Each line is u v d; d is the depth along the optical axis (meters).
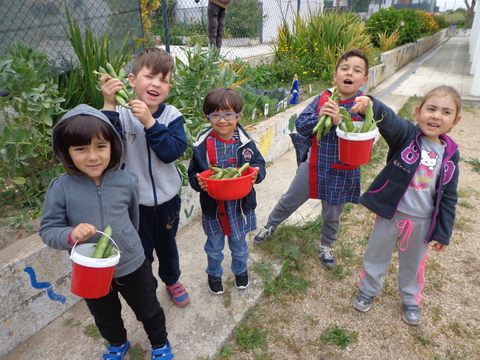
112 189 1.49
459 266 2.69
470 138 5.67
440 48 21.19
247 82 5.99
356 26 9.48
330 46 8.30
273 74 7.22
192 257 2.77
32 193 2.63
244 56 7.67
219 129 1.95
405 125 1.90
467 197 3.79
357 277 2.58
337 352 1.99
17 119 2.52
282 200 2.67
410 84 9.80
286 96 5.43
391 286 2.49
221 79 3.43
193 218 3.31
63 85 3.27
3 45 3.11
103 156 1.37
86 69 3.04
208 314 2.21
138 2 4.24
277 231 3.04
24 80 2.47
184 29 6.40
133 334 2.06
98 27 3.93
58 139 1.33
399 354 1.98
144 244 1.95
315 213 3.44
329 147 2.27
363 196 2.11
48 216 1.40
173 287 2.24
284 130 4.81
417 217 1.95
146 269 1.68
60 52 3.54
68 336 2.04
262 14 8.50
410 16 14.55
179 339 2.02
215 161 2.06
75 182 1.44
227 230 2.19
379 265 2.17
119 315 1.75
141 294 1.65
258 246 2.88
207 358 1.91
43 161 2.79
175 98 3.26
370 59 9.22
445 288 2.47
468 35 33.50
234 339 2.08
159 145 1.67
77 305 2.28
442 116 1.74
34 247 2.00
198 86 3.15
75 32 2.98
